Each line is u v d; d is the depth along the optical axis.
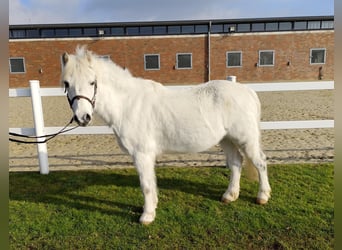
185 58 22.45
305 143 5.61
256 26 23.34
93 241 2.80
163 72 22.66
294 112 8.91
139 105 2.86
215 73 22.67
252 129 2.94
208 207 3.32
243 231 2.88
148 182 2.93
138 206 3.40
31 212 3.32
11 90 4.11
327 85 4.05
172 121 2.82
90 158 5.14
